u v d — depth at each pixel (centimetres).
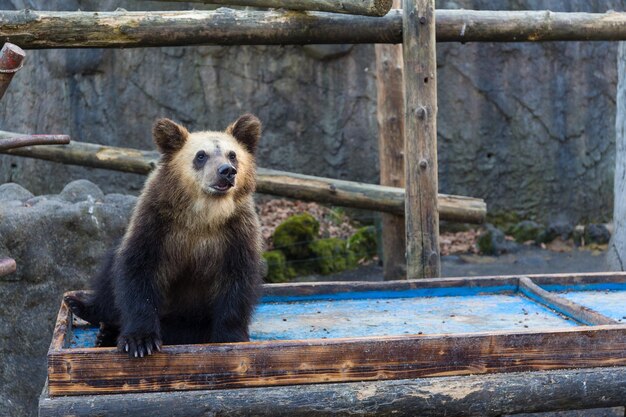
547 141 1447
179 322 546
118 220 798
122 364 455
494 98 1427
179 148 529
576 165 1461
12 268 495
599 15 865
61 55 1320
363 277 1241
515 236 1427
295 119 1426
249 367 466
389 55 1040
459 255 1350
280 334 565
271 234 1315
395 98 1045
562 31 852
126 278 494
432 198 792
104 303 546
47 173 1322
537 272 1248
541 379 484
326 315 620
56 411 441
